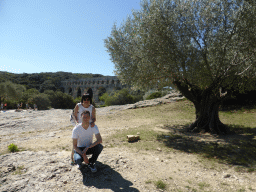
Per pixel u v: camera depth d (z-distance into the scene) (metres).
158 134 7.75
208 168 4.05
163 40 7.31
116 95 40.78
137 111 16.67
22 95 38.31
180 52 7.23
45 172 3.38
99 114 16.66
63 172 3.43
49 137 8.11
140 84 8.75
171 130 8.86
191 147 5.80
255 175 3.64
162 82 8.31
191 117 12.97
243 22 6.76
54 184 2.96
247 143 5.93
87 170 3.50
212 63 7.86
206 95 8.40
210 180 3.43
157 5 7.52
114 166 3.83
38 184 2.94
